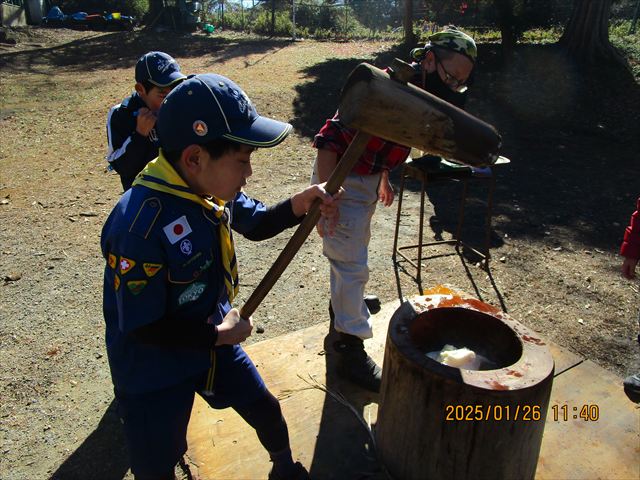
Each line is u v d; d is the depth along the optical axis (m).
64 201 5.44
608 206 5.60
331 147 2.38
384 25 24.00
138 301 1.38
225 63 14.55
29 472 2.35
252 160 6.86
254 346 2.97
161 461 1.68
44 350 3.17
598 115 9.66
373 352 2.93
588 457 2.28
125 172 2.46
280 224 1.80
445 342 2.17
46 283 3.91
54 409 2.71
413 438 1.90
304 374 2.76
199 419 2.47
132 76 12.87
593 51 12.95
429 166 3.77
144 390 1.57
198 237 1.44
